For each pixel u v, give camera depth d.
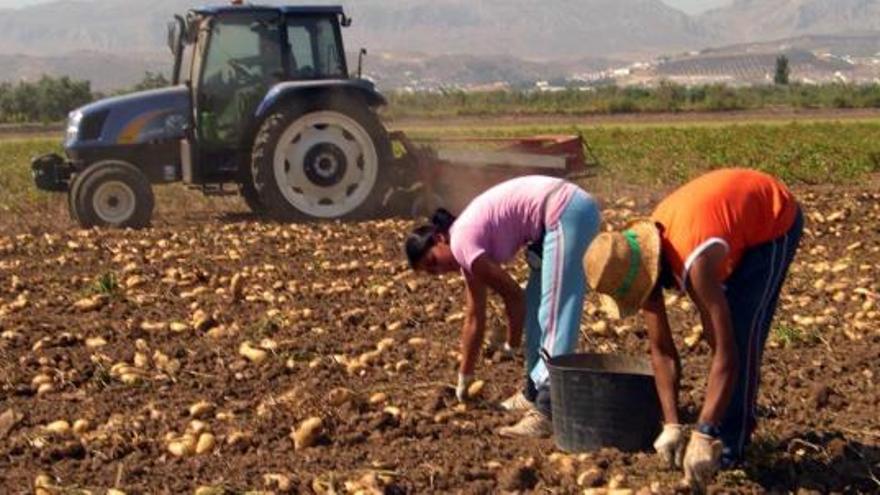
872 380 7.59
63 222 16.73
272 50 16.03
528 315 6.81
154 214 17.58
